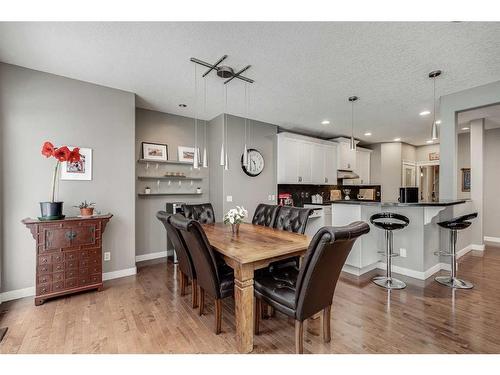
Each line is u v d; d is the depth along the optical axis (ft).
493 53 7.80
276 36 7.01
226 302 8.46
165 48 7.64
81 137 9.91
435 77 9.54
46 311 7.73
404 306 7.98
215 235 8.04
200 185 15.51
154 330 6.68
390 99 11.89
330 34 6.90
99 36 7.02
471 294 8.87
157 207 13.99
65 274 8.60
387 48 7.57
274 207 10.53
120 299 8.59
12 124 8.61
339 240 4.66
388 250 9.97
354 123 16.31
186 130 15.02
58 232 8.48
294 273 7.02
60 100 9.50
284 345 6.04
